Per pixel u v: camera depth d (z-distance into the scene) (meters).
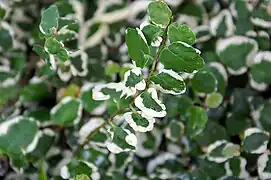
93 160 0.41
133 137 0.35
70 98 0.42
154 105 0.34
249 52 0.43
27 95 0.44
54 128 0.43
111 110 0.41
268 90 0.43
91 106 0.42
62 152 0.43
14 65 0.44
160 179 0.42
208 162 0.41
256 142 0.40
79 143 0.42
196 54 0.32
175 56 0.32
